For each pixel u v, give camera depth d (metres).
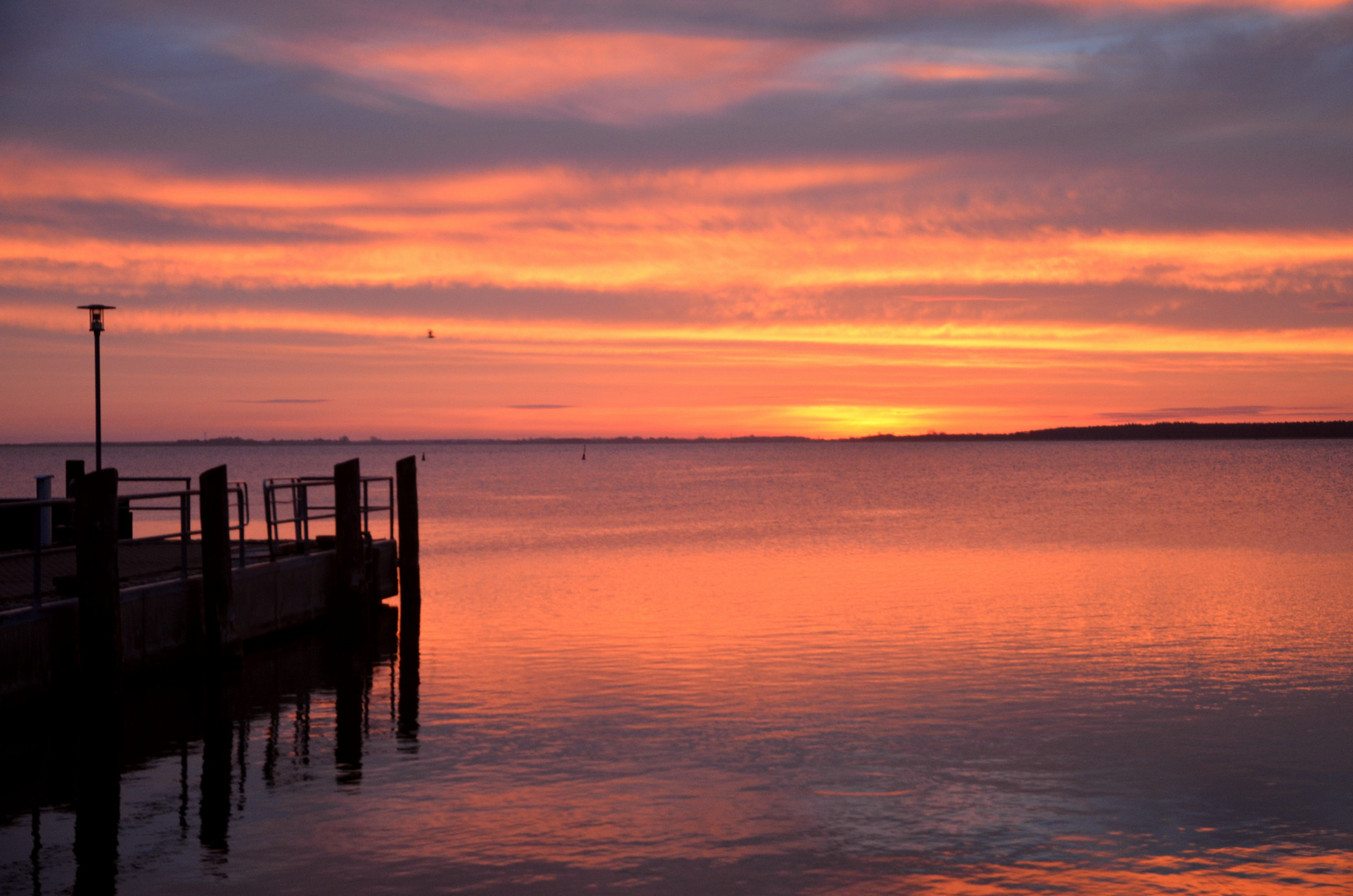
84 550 12.69
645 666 16.41
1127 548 36.38
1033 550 35.75
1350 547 36.16
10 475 125.81
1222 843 9.20
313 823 9.69
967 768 11.23
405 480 22.33
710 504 68.00
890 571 29.66
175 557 18.67
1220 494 74.56
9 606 12.47
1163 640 18.34
